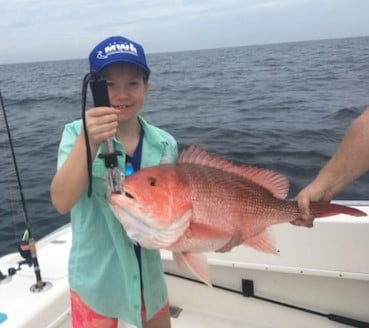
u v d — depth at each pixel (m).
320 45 96.44
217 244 1.60
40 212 5.89
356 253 2.45
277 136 9.54
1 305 2.21
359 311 2.59
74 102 19.61
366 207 2.69
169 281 2.98
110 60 1.79
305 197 1.71
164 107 16.30
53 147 9.77
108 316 2.04
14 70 71.62
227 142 9.27
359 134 1.74
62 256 2.69
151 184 1.47
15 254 2.80
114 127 1.57
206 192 1.56
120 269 1.97
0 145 10.27
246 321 2.78
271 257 2.62
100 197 1.87
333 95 16.70
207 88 23.00
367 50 58.38
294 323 2.70
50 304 2.25
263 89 20.75
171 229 1.48
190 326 2.76
